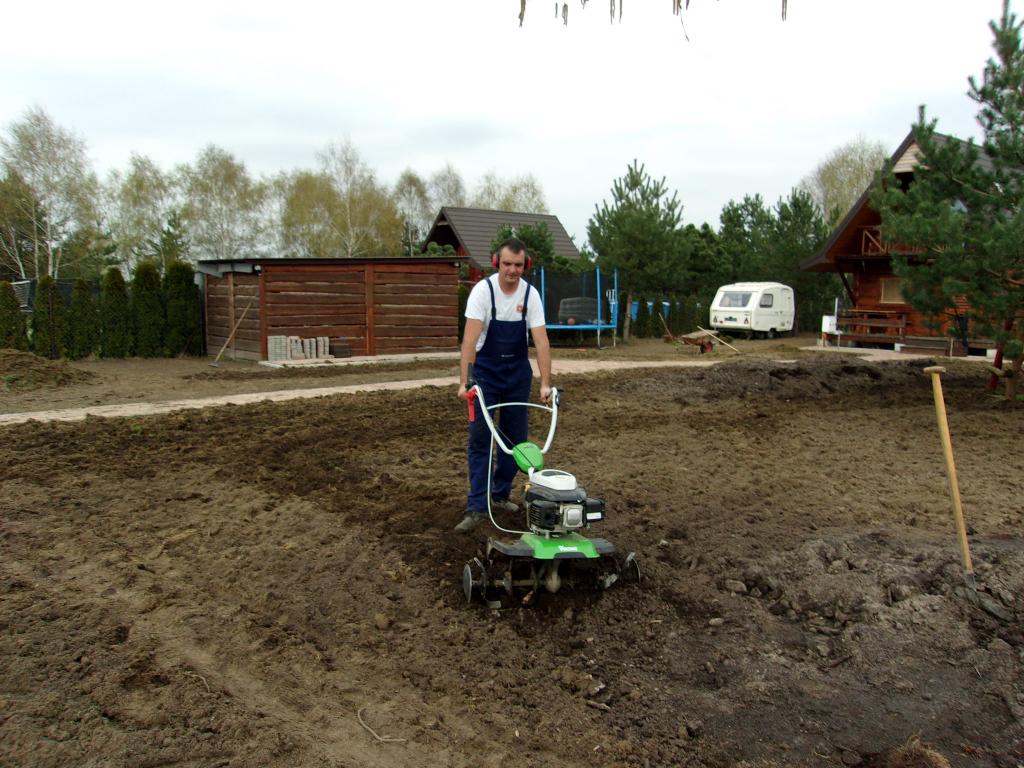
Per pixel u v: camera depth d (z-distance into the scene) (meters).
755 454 8.70
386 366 18.23
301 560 5.50
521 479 7.61
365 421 10.38
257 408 11.29
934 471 7.96
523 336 6.07
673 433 9.88
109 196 48.03
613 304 26.61
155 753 3.27
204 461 8.09
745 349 25.47
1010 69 11.44
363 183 52.47
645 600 5.05
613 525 6.21
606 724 3.86
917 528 6.06
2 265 41.28
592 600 5.04
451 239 41.34
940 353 23.23
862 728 3.84
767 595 5.12
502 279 5.78
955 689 4.10
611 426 10.35
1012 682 4.10
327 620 4.71
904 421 10.83
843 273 26.30
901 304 25.27
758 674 4.29
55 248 42.16
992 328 11.47
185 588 5.05
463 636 4.57
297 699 3.88
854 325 25.75
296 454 8.47
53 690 3.70
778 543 5.77
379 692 4.00
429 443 9.12
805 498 6.93
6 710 3.49
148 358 20.47
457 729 3.73
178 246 48.44
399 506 6.65
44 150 40.81
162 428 9.61
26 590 4.87
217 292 21.23
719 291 31.91
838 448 9.04
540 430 10.05
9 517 6.20
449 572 5.35
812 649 4.52
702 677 4.29
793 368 14.88
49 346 19.34
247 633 4.50
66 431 9.34
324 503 6.73
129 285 21.05
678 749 3.69
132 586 5.03
